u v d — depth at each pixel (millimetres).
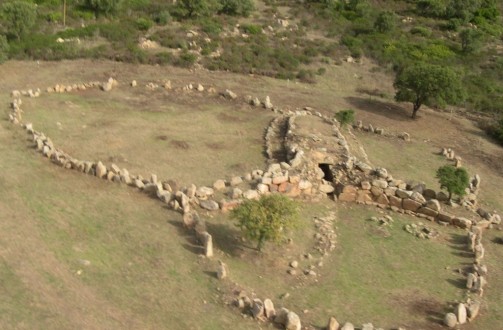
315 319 20312
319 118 40312
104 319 18719
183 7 58656
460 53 60031
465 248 26703
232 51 52469
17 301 18922
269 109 42031
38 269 20641
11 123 33875
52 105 38125
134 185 27531
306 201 29547
